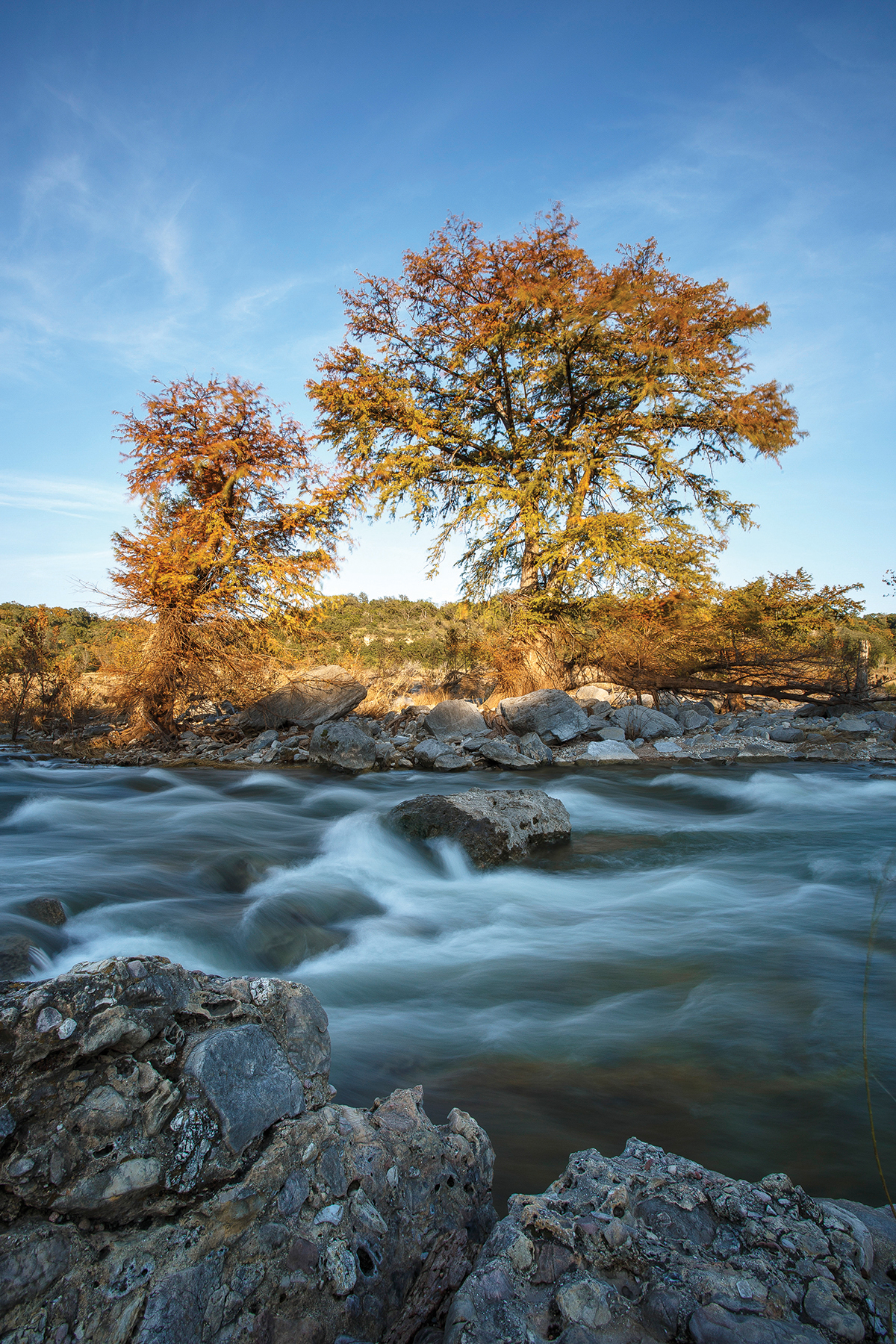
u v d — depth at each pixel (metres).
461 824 8.58
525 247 21.95
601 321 21.44
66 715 23.50
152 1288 1.57
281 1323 1.67
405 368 24.36
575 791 13.40
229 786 14.08
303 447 20.22
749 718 20.53
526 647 22.86
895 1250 2.04
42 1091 1.67
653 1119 3.37
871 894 7.18
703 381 22.28
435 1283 1.98
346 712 20.89
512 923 6.51
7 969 4.40
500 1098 3.55
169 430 19.16
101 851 8.06
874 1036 4.22
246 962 5.47
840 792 12.55
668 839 9.71
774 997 4.82
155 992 1.90
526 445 23.48
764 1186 2.20
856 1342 1.65
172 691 19.86
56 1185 1.60
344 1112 2.13
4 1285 1.48
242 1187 1.76
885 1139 3.22
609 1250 1.90
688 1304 1.72
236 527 19.86
